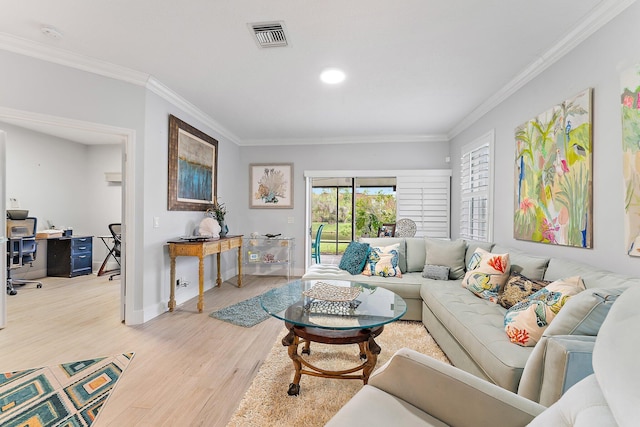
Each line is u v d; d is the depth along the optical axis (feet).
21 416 5.56
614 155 6.36
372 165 17.61
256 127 15.97
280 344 8.73
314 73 9.86
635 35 5.90
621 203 6.19
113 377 6.94
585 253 7.12
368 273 11.32
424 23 7.22
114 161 19.54
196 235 13.76
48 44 8.40
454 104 12.41
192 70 9.73
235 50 8.53
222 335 9.36
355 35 7.75
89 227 19.69
